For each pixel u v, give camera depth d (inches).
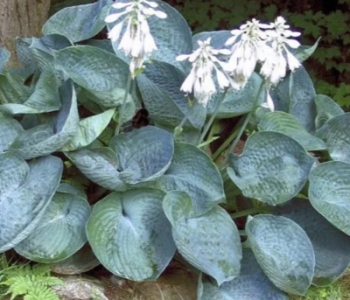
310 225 84.7
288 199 80.0
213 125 91.1
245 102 89.2
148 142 81.7
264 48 74.1
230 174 80.7
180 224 77.2
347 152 90.1
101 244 75.9
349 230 79.7
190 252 74.1
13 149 77.8
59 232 76.9
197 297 77.4
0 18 105.3
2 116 81.4
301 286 77.4
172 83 87.6
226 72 77.9
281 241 79.0
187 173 80.9
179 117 85.3
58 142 77.0
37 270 76.0
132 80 85.8
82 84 80.4
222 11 147.0
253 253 79.7
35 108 81.0
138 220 78.2
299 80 97.7
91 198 85.9
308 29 147.9
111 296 78.1
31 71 91.8
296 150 80.9
